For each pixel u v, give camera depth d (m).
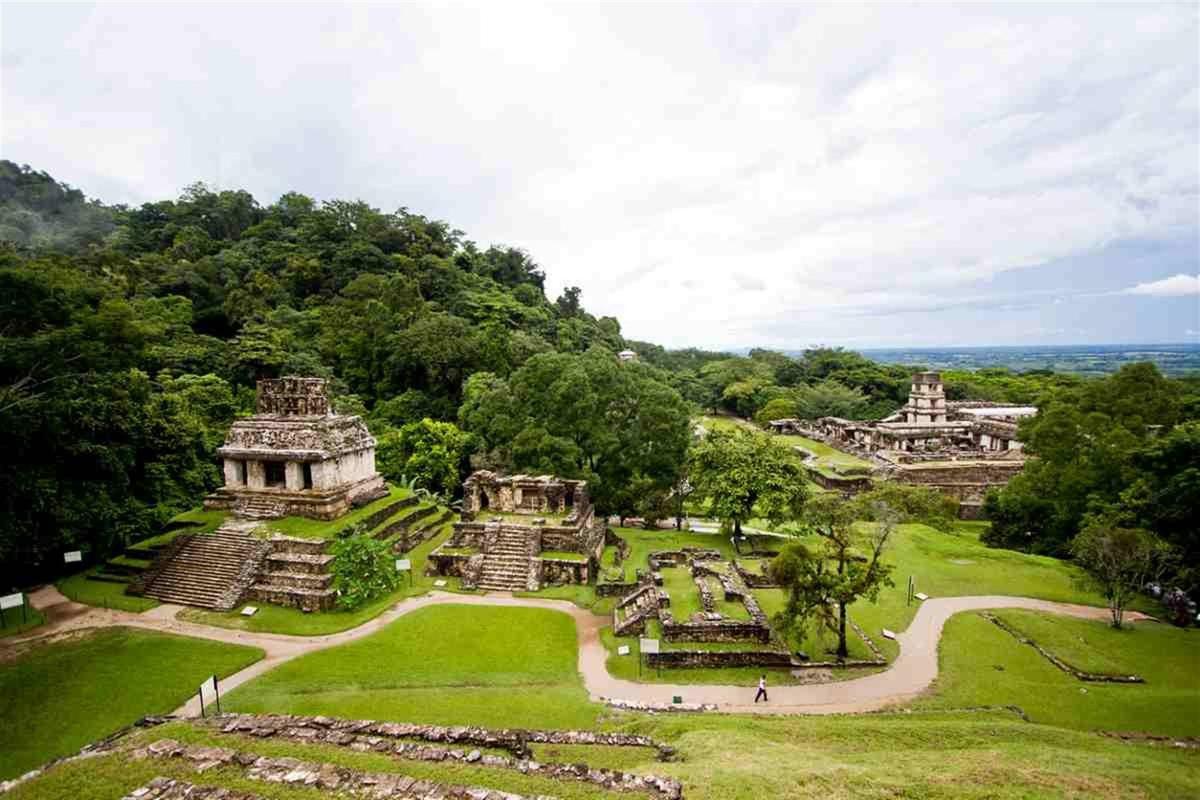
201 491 43.19
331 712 21.27
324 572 32.78
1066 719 21.77
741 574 33.88
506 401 50.34
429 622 29.50
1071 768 15.91
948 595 34.97
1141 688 24.39
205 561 33.88
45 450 32.69
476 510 39.78
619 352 113.81
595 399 46.00
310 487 38.91
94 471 35.09
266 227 103.00
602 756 16.56
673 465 47.97
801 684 24.12
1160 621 31.72
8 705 22.06
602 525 44.28
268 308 79.25
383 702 22.09
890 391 120.94
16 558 31.20
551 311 115.38
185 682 23.69
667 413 46.94
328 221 103.88
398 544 39.62
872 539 30.44
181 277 77.94
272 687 23.28
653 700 22.83
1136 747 18.91
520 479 40.41
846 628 29.45
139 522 36.56
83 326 28.27
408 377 70.94
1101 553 30.33
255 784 12.80
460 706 21.80
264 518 37.62
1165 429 45.09
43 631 28.44
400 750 15.09
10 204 106.44
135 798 12.27
